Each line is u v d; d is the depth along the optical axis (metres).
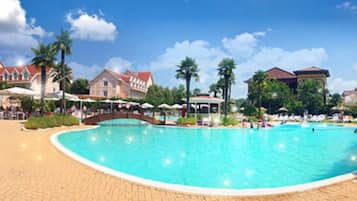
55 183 6.11
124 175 6.97
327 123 39.25
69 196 5.29
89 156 12.36
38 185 5.91
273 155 13.34
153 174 9.34
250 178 9.03
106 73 59.34
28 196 5.19
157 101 52.56
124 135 20.84
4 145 11.38
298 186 6.35
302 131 27.19
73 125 24.30
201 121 30.42
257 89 47.78
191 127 27.73
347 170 10.34
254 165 10.98
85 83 65.06
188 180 8.69
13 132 16.53
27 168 7.41
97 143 16.31
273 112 54.69
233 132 24.38
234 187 8.02
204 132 23.89
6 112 29.44
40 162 8.22
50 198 5.13
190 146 15.92
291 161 11.89
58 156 9.23
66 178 6.55
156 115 46.62
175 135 21.45
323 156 13.20
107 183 6.25
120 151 13.83
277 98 54.84
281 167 10.68
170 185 6.23
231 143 17.45
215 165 10.89
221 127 28.39
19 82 49.12
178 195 5.61
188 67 31.77
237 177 9.11
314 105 52.00
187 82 32.06
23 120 27.05
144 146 15.66
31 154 9.49
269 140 19.33
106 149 14.34
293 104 52.12
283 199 5.52
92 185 6.06
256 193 5.80
